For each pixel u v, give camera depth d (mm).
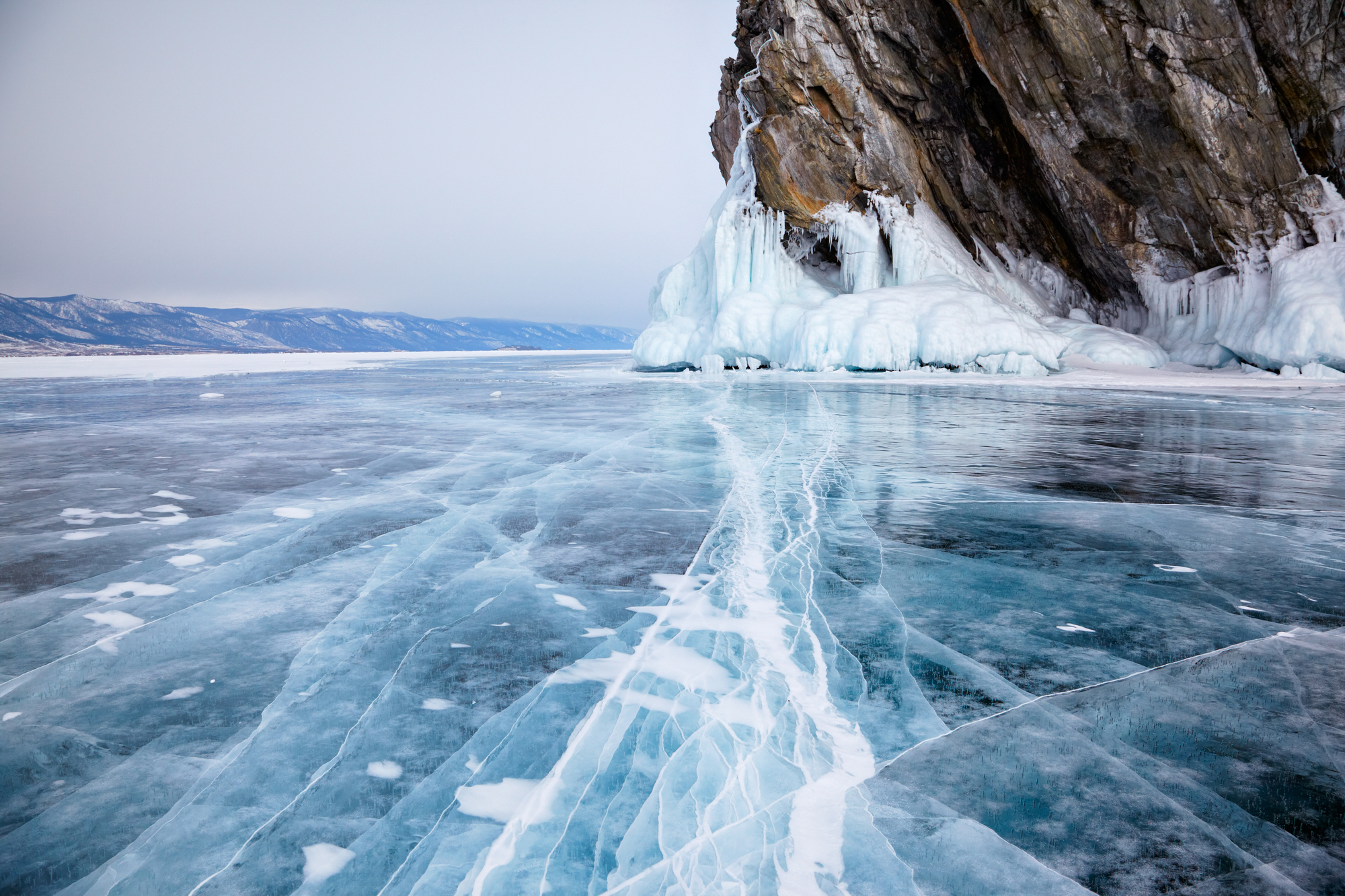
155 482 6766
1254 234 20406
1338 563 4246
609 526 5070
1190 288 22359
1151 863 1719
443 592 3738
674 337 25844
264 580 3967
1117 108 20453
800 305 23594
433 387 19797
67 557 4434
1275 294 19641
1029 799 1990
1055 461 7637
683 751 2240
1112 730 2359
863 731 2369
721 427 10430
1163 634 3182
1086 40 19703
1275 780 2076
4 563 4324
